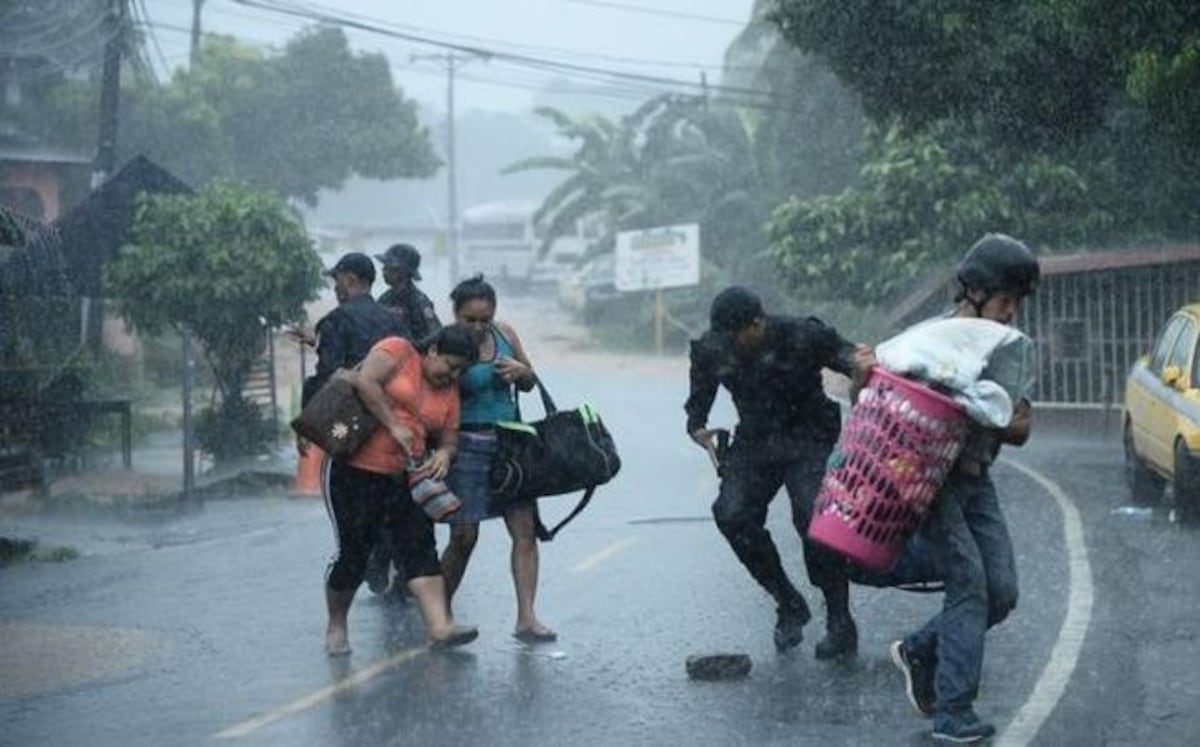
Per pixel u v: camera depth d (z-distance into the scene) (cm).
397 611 964
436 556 842
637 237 4481
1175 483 1290
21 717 729
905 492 637
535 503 866
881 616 914
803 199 3888
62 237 2008
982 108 1952
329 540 1314
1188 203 2498
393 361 802
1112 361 2261
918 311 2630
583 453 843
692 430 808
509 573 1090
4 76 3919
